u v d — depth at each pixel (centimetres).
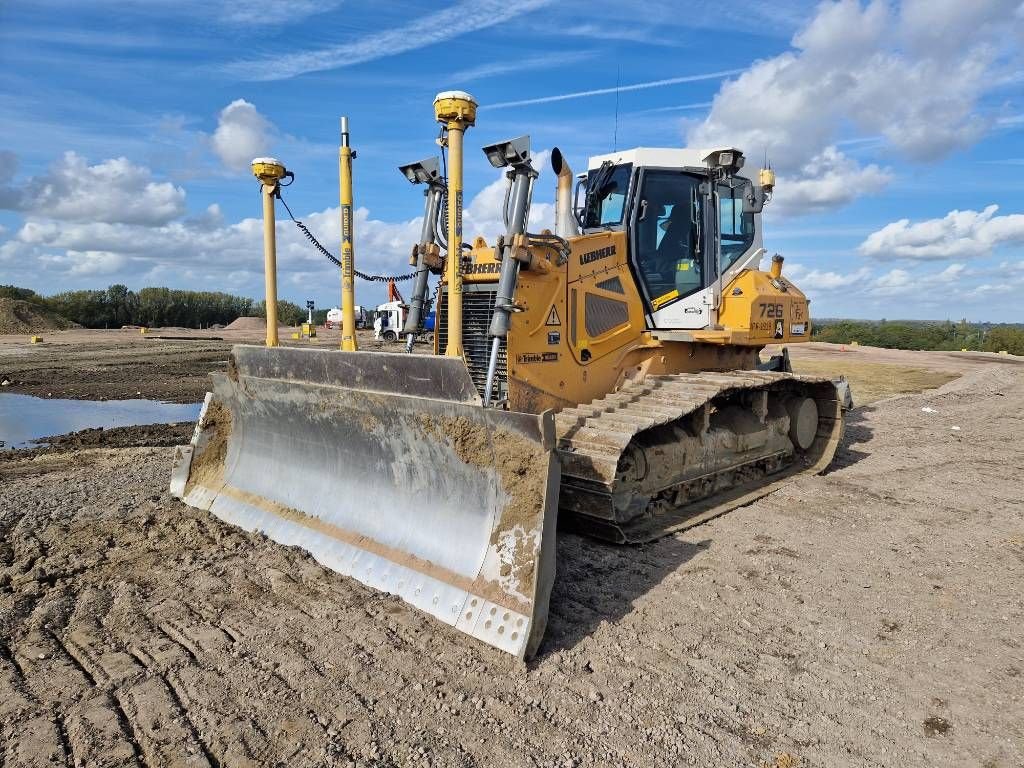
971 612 476
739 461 755
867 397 1638
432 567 466
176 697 357
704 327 757
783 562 561
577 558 556
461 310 579
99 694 359
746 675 390
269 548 553
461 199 529
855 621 460
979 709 362
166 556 542
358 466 548
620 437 543
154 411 1366
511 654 394
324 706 348
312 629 426
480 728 334
